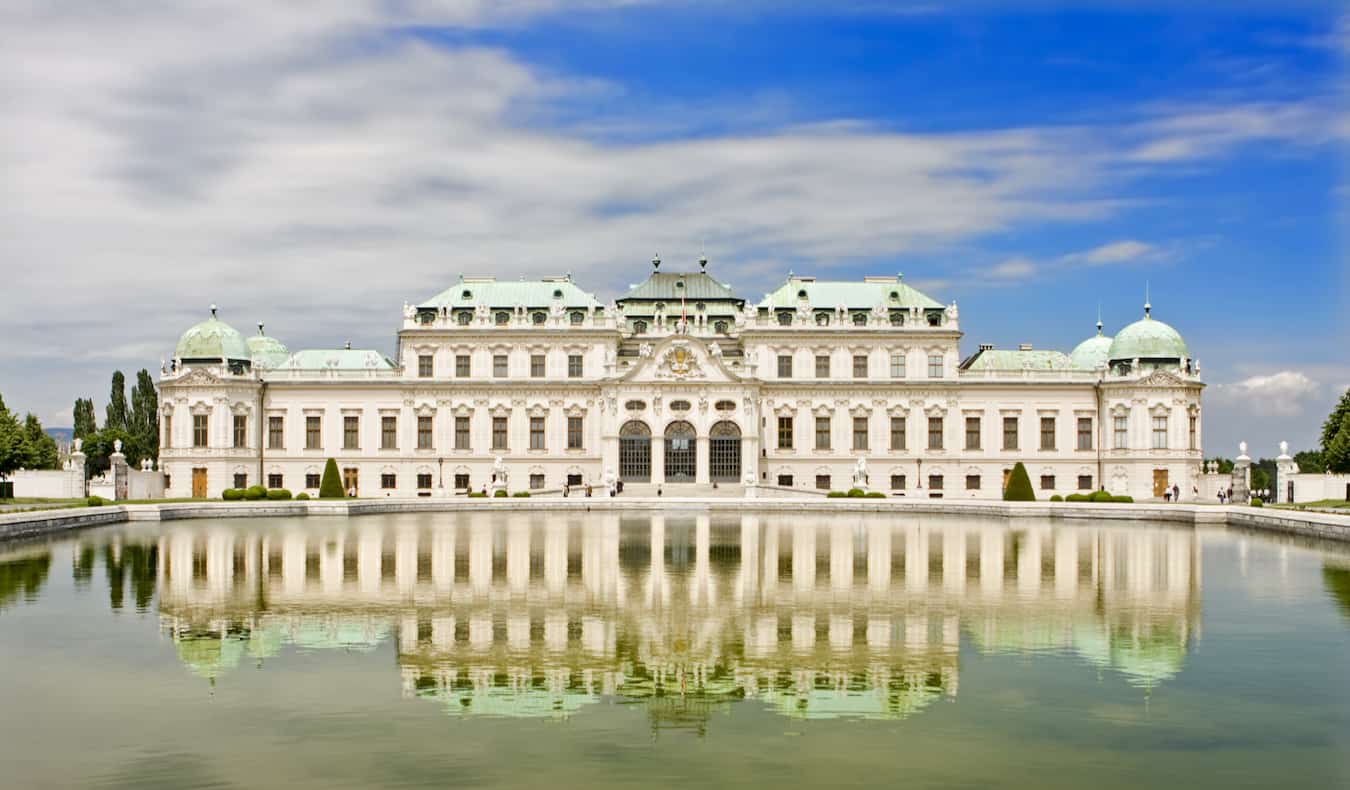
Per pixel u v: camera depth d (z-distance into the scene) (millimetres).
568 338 170125
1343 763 32375
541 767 31938
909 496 168375
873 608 54812
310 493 170500
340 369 172125
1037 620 51812
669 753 33062
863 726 35500
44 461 162750
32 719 36125
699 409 165125
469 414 170500
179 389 166250
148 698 38312
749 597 57875
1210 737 34438
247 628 49688
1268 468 157875
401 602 56250
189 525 104438
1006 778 31188
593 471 169250
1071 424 170750
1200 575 66750
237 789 30359
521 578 64500
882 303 172375
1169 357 169000
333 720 36031
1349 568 70312
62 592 59250
